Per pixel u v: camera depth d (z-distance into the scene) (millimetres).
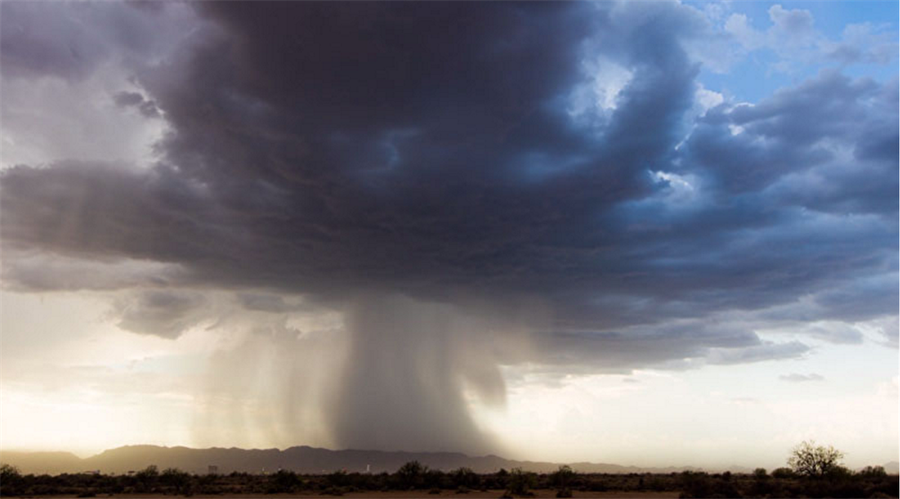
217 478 92500
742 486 52781
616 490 60375
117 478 82688
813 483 47531
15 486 65250
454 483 69125
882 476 57469
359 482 70312
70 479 80125
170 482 74062
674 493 56562
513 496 52406
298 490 62594
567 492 52250
